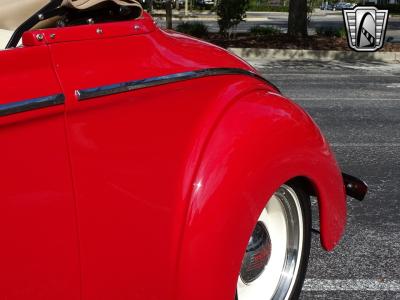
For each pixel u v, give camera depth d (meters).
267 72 13.65
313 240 3.98
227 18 19.44
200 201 2.09
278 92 2.79
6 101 1.55
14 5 2.34
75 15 2.15
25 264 1.62
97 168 1.79
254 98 2.46
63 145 1.69
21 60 1.65
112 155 1.83
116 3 2.13
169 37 2.32
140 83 1.91
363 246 3.91
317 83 11.71
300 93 10.27
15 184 1.58
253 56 17.11
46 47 1.73
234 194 2.16
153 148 1.98
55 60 1.74
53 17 2.11
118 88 1.83
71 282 1.75
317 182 2.67
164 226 2.03
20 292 1.62
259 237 2.66
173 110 2.07
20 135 1.58
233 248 2.18
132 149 1.90
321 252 3.82
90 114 1.76
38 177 1.63
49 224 1.67
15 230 1.58
